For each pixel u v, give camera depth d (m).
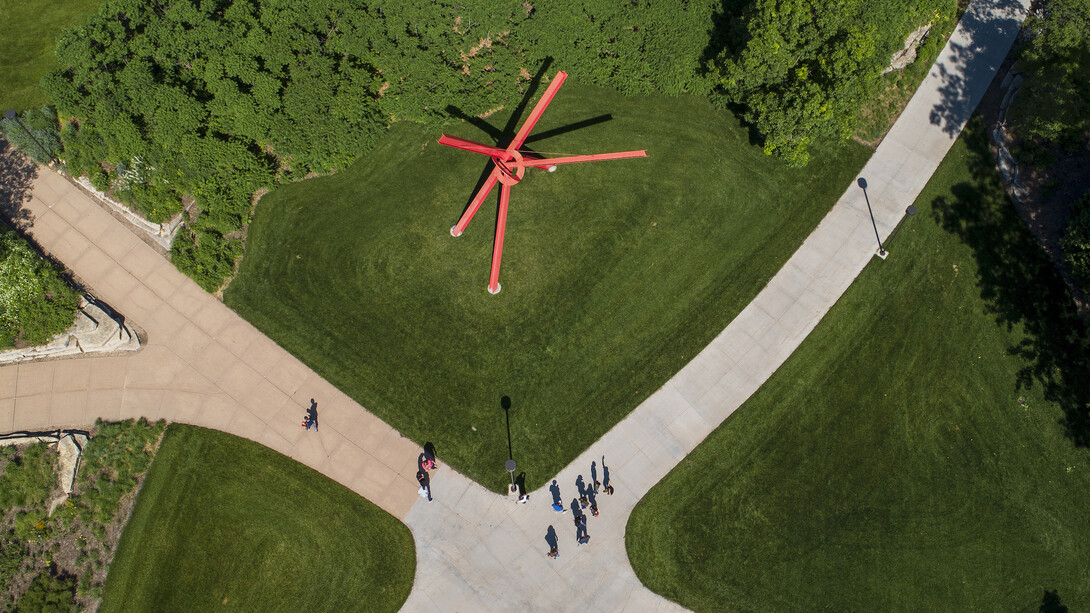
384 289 35.94
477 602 32.41
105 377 34.59
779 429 34.66
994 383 35.25
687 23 38.56
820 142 39.03
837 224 37.59
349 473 33.78
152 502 33.03
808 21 32.19
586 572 32.84
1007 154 38.69
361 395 34.66
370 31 37.41
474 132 38.25
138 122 36.38
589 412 34.62
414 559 32.81
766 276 36.69
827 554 33.12
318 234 36.59
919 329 36.00
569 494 33.69
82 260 36.03
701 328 35.84
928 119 39.50
